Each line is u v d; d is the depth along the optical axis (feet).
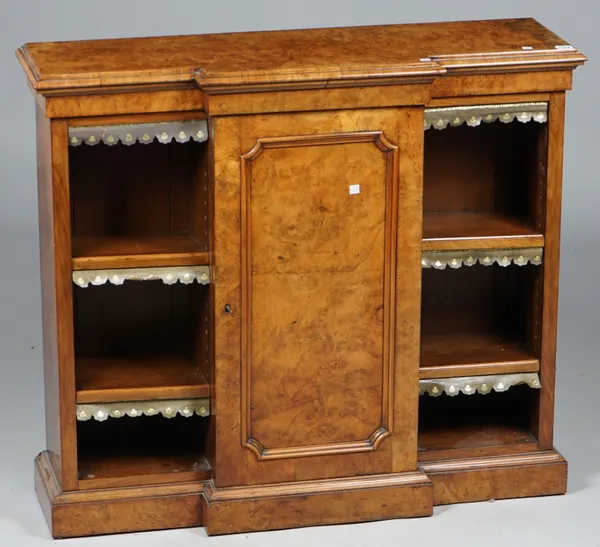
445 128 13.73
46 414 13.60
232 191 12.25
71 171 13.12
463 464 13.37
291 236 12.45
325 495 12.89
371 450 12.96
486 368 13.28
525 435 13.70
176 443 13.57
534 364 13.37
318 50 12.73
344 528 12.93
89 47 12.82
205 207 12.63
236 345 12.55
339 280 12.60
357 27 13.58
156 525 12.93
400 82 12.25
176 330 13.80
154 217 13.29
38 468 13.60
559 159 12.97
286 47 12.84
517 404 14.17
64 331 12.51
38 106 12.70
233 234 12.34
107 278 12.49
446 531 12.89
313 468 12.91
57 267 12.37
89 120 12.14
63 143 12.13
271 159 12.27
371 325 12.74
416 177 12.51
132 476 12.95
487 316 14.20
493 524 13.02
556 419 15.01
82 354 13.56
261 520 12.84
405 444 13.02
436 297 14.17
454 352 13.56
